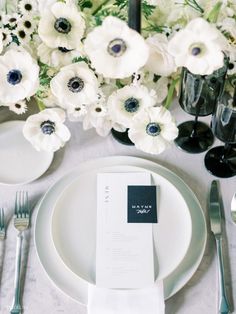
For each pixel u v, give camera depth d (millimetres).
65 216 821
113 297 730
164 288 748
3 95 727
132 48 649
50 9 691
